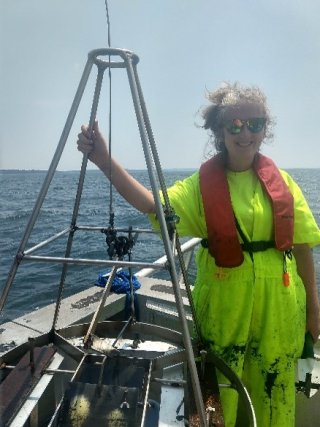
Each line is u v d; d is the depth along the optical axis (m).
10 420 1.69
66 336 2.30
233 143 2.07
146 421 1.92
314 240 2.15
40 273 11.98
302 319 2.14
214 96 2.19
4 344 2.66
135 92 1.61
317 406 2.54
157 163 1.80
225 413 2.07
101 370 1.86
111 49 1.63
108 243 2.13
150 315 3.60
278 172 2.19
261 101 2.04
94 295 3.55
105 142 1.88
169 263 1.53
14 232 21.56
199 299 2.21
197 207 2.18
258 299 2.04
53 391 2.32
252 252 2.07
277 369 2.07
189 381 1.92
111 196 2.09
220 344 2.10
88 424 1.51
